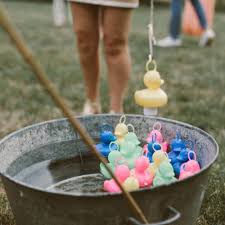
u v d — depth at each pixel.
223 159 2.03
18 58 4.12
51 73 3.57
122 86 2.24
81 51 2.28
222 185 1.80
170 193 1.19
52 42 5.11
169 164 1.41
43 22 6.87
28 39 5.28
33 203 1.21
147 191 1.15
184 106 2.75
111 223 1.19
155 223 1.21
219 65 3.97
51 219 1.21
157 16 8.02
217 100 2.90
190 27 5.58
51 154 1.55
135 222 1.16
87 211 1.17
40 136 1.54
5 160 1.40
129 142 1.55
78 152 1.60
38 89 3.13
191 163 1.43
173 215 1.22
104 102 2.78
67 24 6.61
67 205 1.16
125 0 2.05
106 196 1.13
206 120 2.52
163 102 1.66
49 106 2.80
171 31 4.84
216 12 9.23
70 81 3.35
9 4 9.69
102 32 2.20
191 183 1.22
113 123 1.66
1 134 2.40
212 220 1.64
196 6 4.84
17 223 1.34
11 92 3.06
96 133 1.65
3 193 1.82
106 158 1.57
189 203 1.27
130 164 1.50
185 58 4.25
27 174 1.48
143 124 1.63
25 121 2.56
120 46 2.17
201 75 3.59
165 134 1.60
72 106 2.82
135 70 3.74
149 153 1.55
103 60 4.11
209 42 4.88
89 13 2.17
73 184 1.53
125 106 2.70
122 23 2.10
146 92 1.66
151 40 1.69
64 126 1.58
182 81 3.39
